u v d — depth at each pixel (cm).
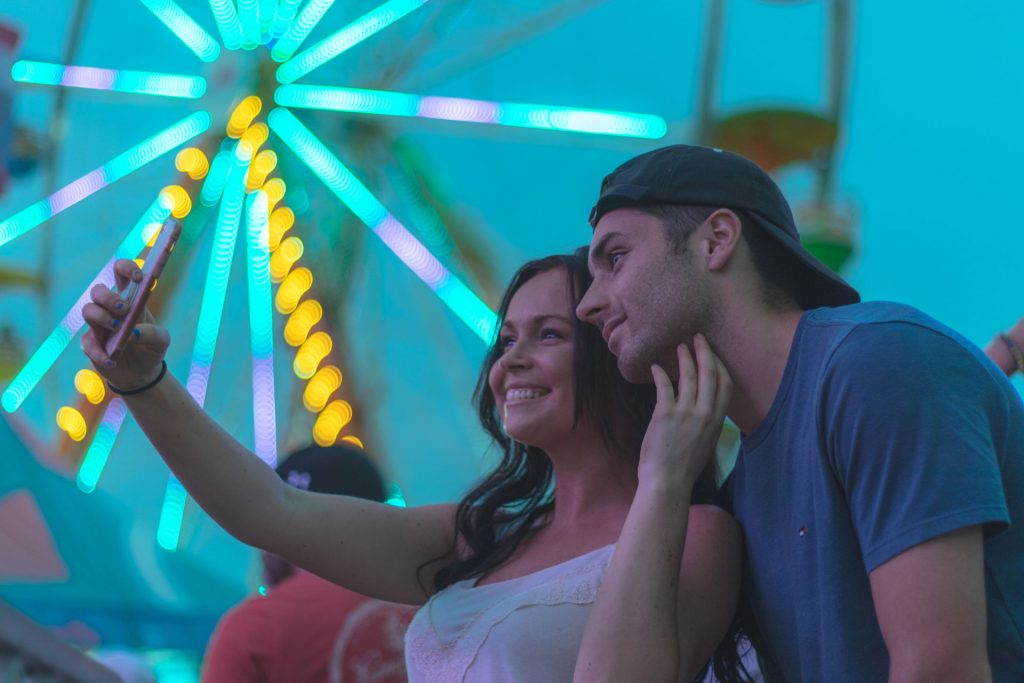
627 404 237
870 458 170
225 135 892
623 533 193
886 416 169
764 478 194
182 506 779
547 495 252
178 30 902
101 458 812
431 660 226
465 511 249
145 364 233
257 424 819
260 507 242
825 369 179
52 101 931
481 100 925
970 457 166
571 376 238
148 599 604
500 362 243
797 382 186
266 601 286
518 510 251
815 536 182
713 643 204
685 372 197
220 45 898
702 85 918
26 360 860
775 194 202
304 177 877
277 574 316
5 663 242
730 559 206
